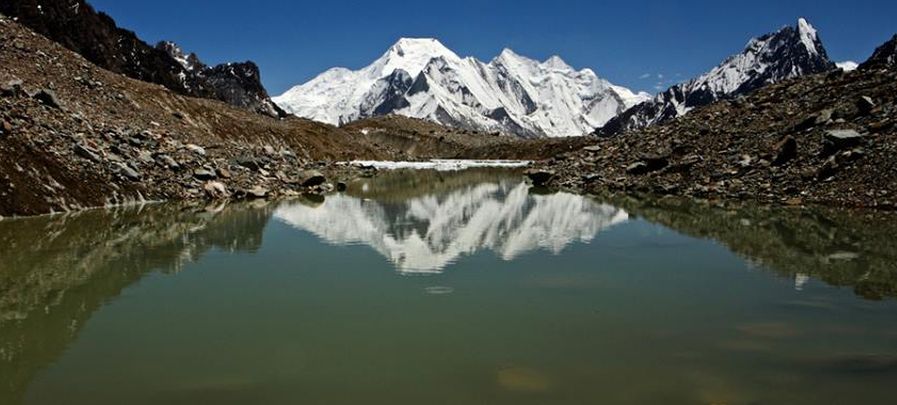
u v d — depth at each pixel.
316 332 12.90
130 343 12.07
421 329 13.17
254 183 47.31
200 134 66.62
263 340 12.35
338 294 16.28
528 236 27.23
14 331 12.78
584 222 31.97
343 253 22.67
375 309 14.77
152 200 37.44
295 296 16.03
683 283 17.64
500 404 9.29
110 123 48.47
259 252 22.72
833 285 17.17
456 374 10.52
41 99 40.06
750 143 47.69
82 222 28.39
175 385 9.99
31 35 64.56
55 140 35.19
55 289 16.50
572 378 10.35
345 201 43.91
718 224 29.81
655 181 47.75
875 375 10.39
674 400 9.42
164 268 19.48
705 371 10.64
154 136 47.97
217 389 9.84
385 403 9.34
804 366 10.83
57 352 11.53
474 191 54.75
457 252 23.16
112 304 15.08
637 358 11.31
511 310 14.69
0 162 29.84
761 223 29.59
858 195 33.31
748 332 12.90
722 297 15.98
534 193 51.53
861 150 36.84
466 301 15.59
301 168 67.81
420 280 18.16
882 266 19.61
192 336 12.57
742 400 9.43
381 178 74.44
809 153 40.47
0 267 18.95
